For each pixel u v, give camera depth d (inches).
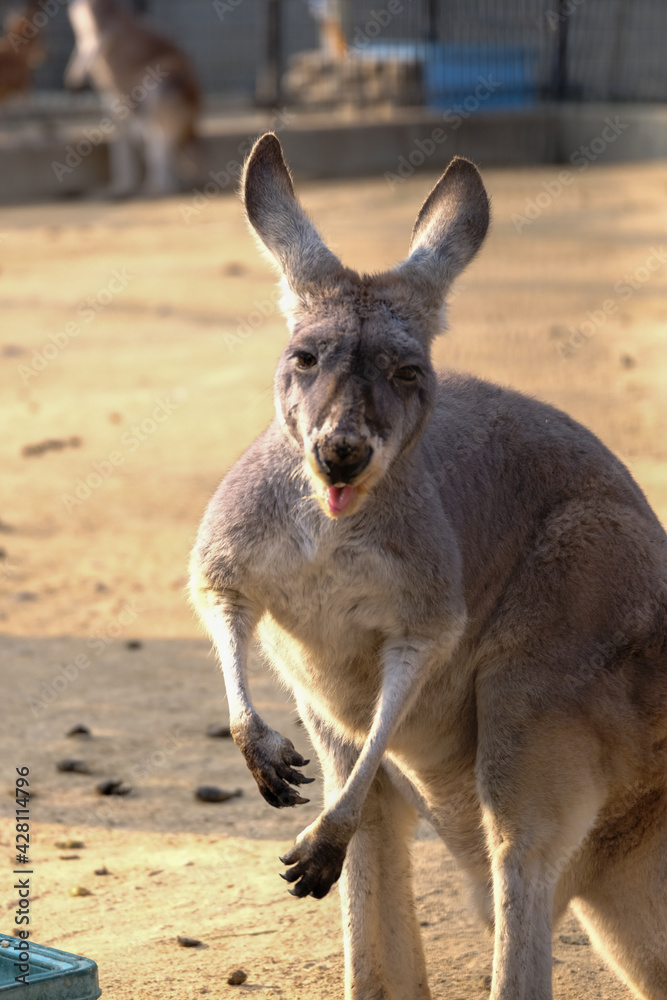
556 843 396.2
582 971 467.2
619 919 420.2
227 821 580.7
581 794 397.7
